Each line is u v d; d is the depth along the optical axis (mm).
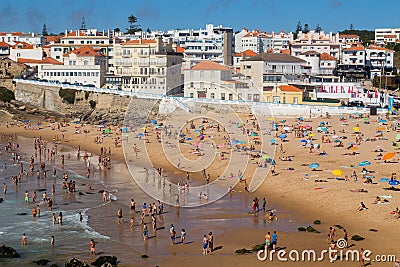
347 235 56594
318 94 159875
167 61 173625
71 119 155875
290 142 109625
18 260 52750
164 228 62250
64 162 103188
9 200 75438
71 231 61594
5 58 193000
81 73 178500
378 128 119250
